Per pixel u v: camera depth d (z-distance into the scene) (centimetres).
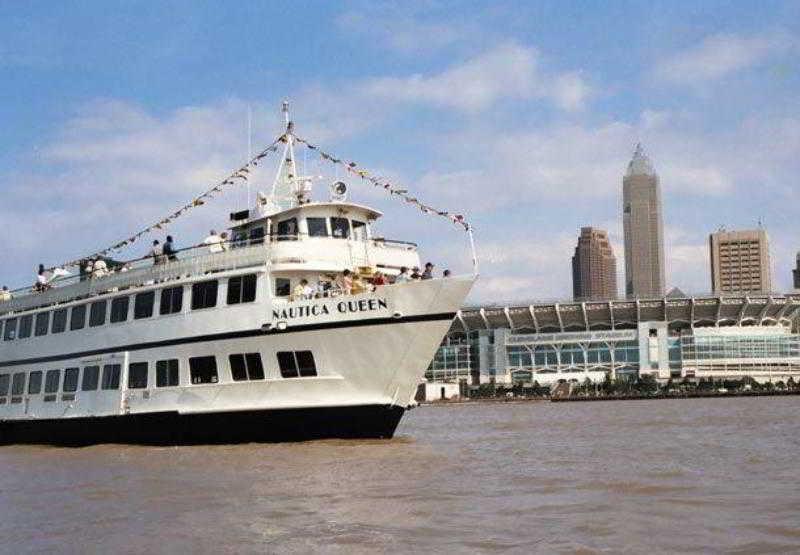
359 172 4172
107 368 4328
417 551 1612
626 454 3259
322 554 1616
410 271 4241
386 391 3634
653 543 1623
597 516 1894
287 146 4325
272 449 3534
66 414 4491
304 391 3709
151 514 2097
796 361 19212
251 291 3838
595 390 19100
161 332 4088
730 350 19338
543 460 3059
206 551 1675
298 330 3697
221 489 2456
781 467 2738
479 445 3825
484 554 1576
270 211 4216
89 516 2111
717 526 1758
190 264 4084
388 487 2397
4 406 4941
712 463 2872
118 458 3562
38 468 3353
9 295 5166
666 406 11112
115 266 4591
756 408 8900
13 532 1942
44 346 4741
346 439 3728
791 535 1659
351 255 4003
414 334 3559
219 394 3866
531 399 18650
